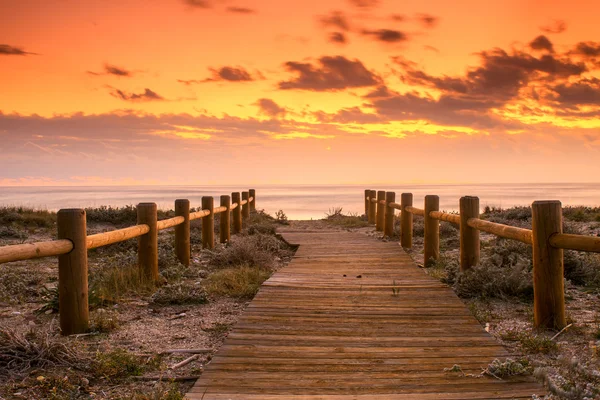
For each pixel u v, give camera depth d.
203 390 3.38
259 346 4.27
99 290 6.25
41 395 3.46
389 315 5.26
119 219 16.14
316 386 3.45
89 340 4.71
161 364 4.12
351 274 7.64
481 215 16.38
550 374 3.61
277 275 7.55
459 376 3.61
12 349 4.03
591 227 12.16
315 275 7.55
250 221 18.33
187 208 8.85
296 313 5.33
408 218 11.34
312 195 123.31
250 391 3.36
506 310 5.72
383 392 3.34
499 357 4.00
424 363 3.88
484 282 6.39
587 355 4.14
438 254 8.99
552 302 4.84
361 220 19.50
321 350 4.17
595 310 5.56
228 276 7.50
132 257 8.37
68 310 4.85
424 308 5.55
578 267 7.00
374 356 4.03
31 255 4.18
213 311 5.89
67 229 4.81
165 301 6.19
